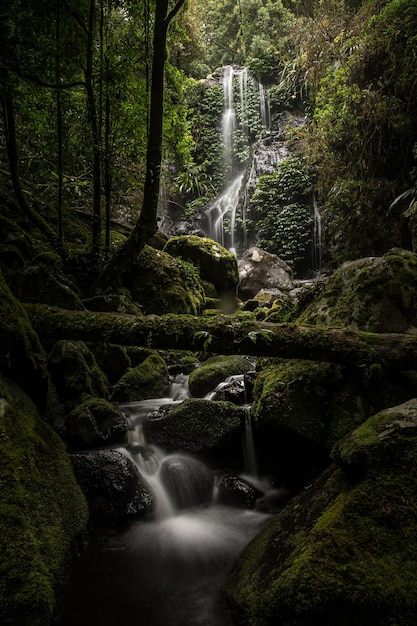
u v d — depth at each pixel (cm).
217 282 823
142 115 599
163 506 311
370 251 831
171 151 734
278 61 1573
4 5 447
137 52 566
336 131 846
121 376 467
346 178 873
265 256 1005
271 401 316
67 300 429
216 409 349
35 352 319
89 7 549
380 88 773
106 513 282
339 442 238
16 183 595
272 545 223
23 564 185
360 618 160
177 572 245
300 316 399
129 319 338
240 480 333
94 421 333
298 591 167
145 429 361
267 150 1418
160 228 1368
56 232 661
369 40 764
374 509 192
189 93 1600
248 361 489
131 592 227
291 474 334
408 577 167
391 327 330
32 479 234
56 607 202
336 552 177
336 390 310
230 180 1535
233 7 1705
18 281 423
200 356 552
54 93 573
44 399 325
